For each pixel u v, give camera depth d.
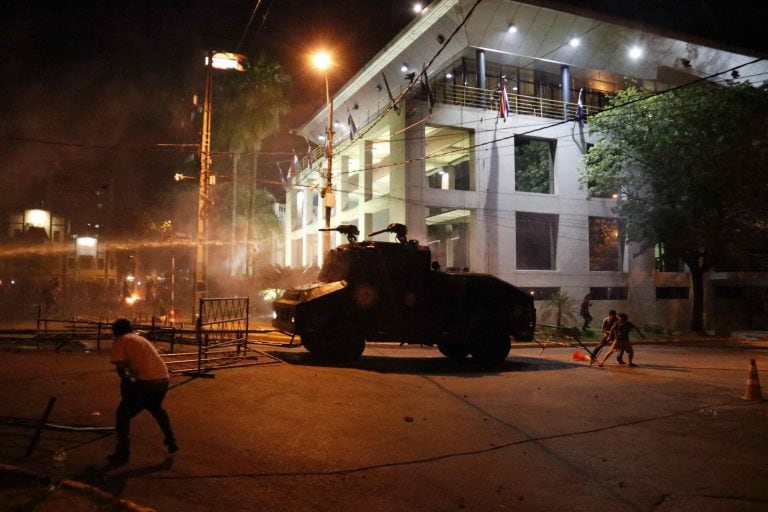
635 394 11.50
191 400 8.84
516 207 31.05
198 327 11.25
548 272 31.62
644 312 34.41
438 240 36.53
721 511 5.68
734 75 26.75
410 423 8.52
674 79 36.91
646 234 30.09
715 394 11.72
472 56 32.22
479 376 13.11
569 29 31.53
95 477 5.59
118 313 28.14
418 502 5.64
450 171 35.09
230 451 6.72
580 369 14.98
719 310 37.88
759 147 27.39
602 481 6.48
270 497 5.51
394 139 29.78
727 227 28.55
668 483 6.46
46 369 10.75
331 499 5.58
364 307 14.14
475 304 15.27
